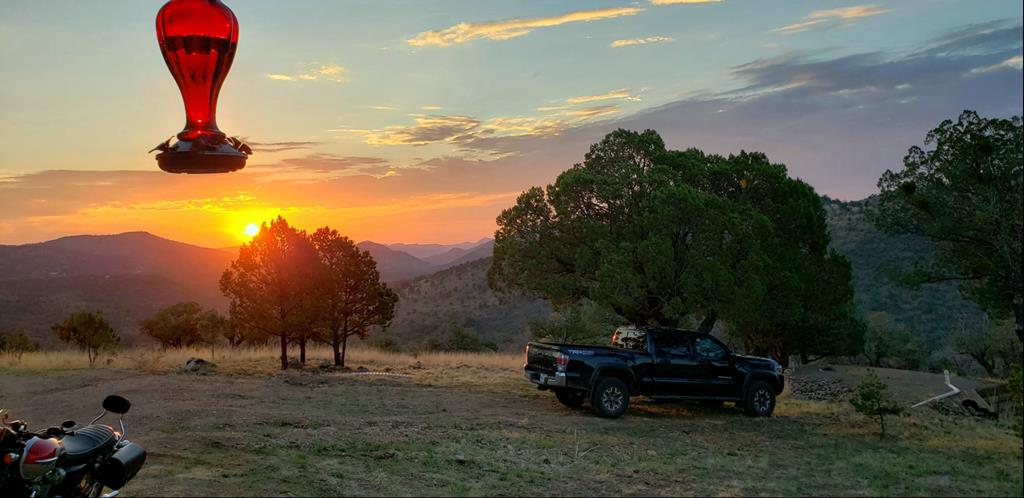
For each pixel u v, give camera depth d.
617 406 14.30
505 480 8.51
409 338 83.88
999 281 15.60
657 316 20.92
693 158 23.97
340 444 10.29
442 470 8.92
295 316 21.64
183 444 9.72
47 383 17.44
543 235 22.11
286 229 21.86
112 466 6.48
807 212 25.36
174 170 3.98
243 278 21.50
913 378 22.80
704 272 18.98
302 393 16.38
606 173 22.78
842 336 34.00
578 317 30.41
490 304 91.38
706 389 15.26
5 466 5.78
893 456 10.51
